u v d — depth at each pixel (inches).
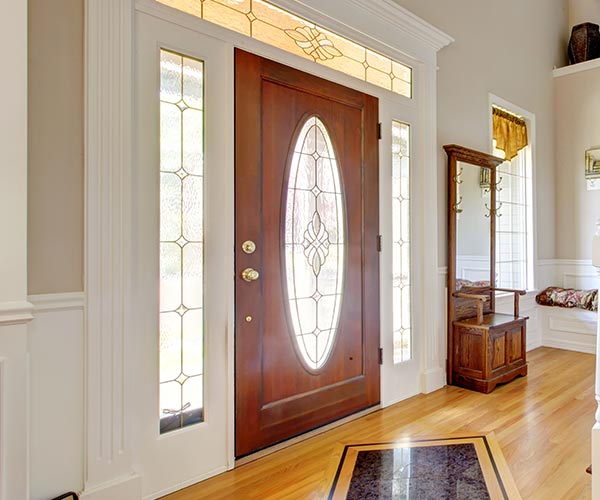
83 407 62.7
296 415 89.8
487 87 149.4
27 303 55.6
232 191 79.7
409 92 118.8
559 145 193.0
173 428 72.4
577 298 169.9
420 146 120.3
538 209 181.5
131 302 67.3
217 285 77.9
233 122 80.0
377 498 69.4
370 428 96.0
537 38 180.7
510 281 166.9
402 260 116.3
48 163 60.2
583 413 104.3
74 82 62.4
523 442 88.7
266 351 85.4
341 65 101.0
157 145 70.5
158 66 70.7
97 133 64.1
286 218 89.0
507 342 127.8
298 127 90.8
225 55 79.0
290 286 89.7
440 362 125.6
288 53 88.7
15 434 54.2
